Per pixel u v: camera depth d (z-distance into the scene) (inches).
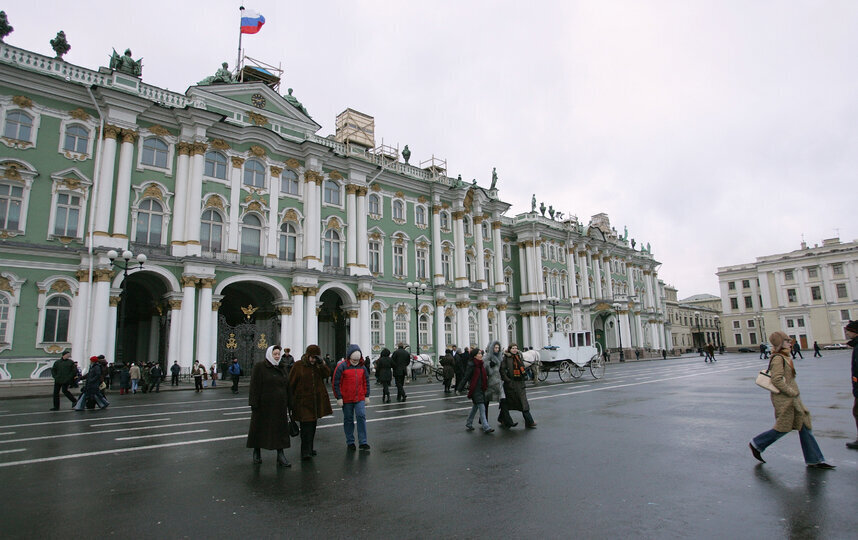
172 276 1122.0
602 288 2578.7
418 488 274.7
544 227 2181.3
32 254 968.9
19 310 948.6
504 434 434.6
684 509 231.6
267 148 1323.8
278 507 245.4
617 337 2534.5
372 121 1760.6
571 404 631.8
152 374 953.5
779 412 306.8
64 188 1020.5
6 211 960.3
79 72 1074.1
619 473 296.7
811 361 1644.9
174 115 1164.5
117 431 468.8
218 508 244.8
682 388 807.7
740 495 249.4
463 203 1787.6
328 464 332.2
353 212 1467.8
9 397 794.8
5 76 978.1
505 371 462.6
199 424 510.9
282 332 1269.7
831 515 219.1
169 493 269.6
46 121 1020.5
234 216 1237.7
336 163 1461.6
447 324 1704.0
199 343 1124.5
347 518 228.7
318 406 350.3
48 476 305.6
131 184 1099.3
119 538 207.8
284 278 1294.3
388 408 639.8
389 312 1535.4
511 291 2117.4
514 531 209.2
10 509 244.7
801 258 3563.0
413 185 1672.0
